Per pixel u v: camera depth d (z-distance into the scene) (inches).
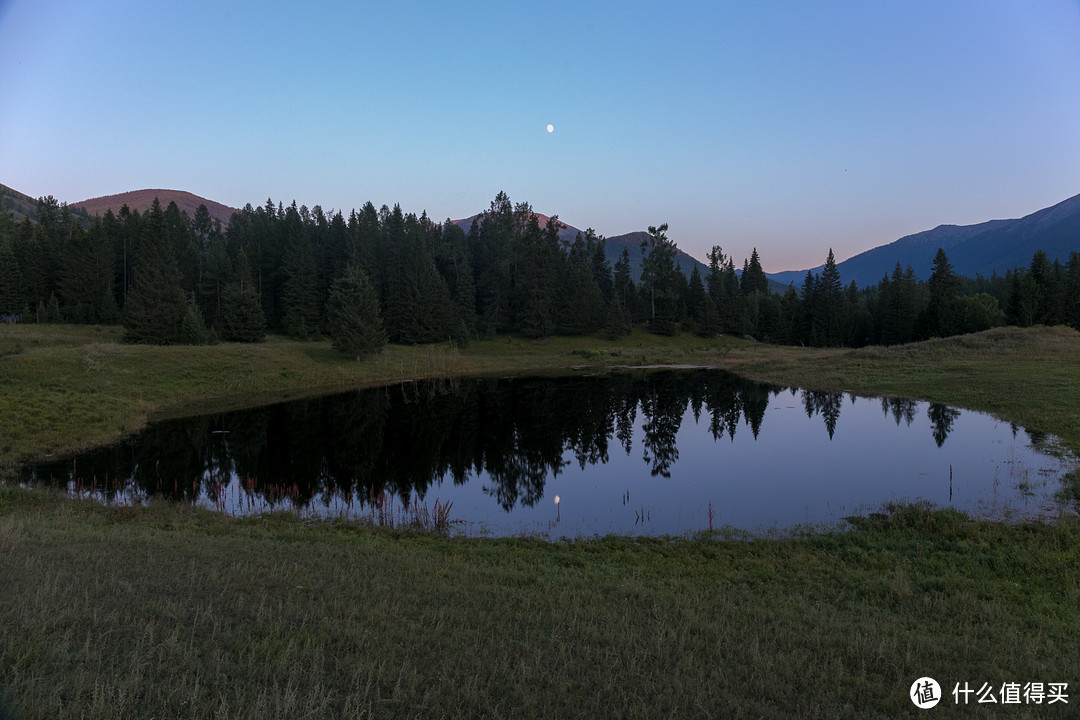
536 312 3681.1
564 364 3142.2
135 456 1038.4
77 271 2957.7
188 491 831.1
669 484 870.4
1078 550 516.7
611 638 309.6
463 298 3671.3
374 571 423.5
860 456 1003.9
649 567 511.5
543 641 303.7
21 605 278.2
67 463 965.8
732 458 1037.8
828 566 514.3
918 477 844.0
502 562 512.4
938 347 2294.5
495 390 2110.0
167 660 238.5
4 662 222.2
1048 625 374.9
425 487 883.4
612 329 3853.3
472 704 228.2
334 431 1344.7
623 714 231.5
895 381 1841.8
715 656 297.1
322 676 239.9
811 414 1477.6
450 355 3115.2
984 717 246.1
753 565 519.5
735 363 3065.9
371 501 796.0
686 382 2320.4
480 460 1074.1
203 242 4795.8
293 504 769.6
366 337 2513.5
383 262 3961.6
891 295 3937.0
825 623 360.5
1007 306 3639.3
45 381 1445.6
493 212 4980.3
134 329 2352.4
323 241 4146.2
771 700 253.9
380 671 243.4
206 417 1439.5
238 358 2082.9
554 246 4466.0
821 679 274.7
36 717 186.4
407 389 2096.5
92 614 279.0
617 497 808.3
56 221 4298.7
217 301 3321.9
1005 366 1793.8
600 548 583.8
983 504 700.0
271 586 360.8
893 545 568.4
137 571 366.9
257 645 263.7
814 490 808.3
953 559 523.8
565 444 1208.8
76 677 215.2
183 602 312.8
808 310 4323.3
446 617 331.3
